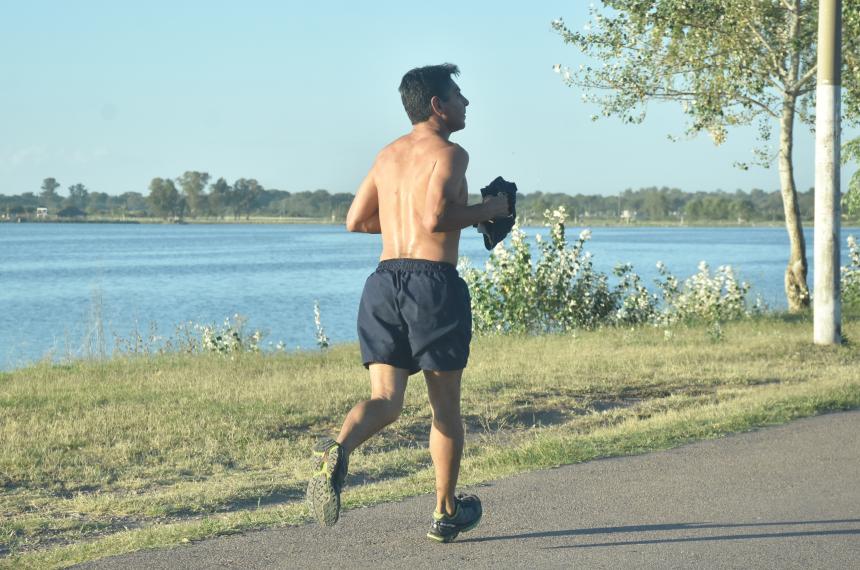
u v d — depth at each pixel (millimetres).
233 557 6051
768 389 13227
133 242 167875
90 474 9344
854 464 8531
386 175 6066
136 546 6324
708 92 24016
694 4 22812
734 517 6906
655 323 22641
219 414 11898
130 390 13727
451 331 5809
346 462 5285
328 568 5836
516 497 7516
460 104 6176
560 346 18641
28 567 6055
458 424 6129
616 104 24438
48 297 51875
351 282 64438
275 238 199375
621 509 7133
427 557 6031
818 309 17484
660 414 11523
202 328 22500
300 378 14812
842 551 6129
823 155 17094
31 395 13375
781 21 24219
